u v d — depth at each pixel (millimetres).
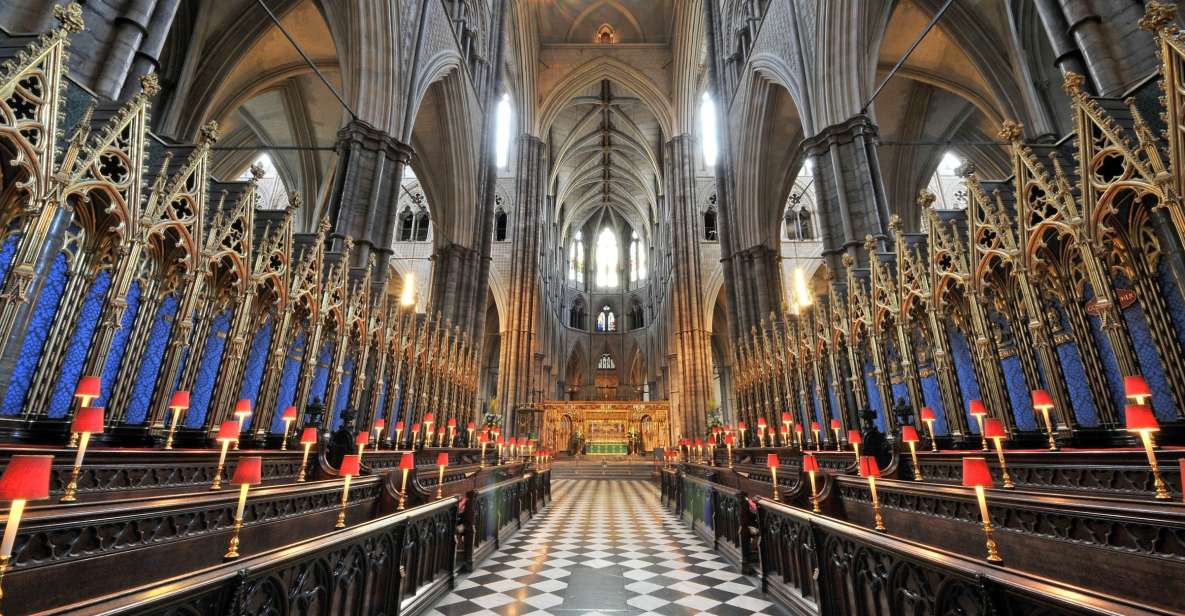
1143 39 6047
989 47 14781
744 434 16500
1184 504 2805
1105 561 2934
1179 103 4637
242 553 3811
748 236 18891
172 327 6223
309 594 2980
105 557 2711
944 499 4281
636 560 7570
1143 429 3502
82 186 4902
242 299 7219
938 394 8312
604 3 32031
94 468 3941
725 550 7707
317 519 4891
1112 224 5430
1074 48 6777
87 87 5680
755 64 17078
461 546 6719
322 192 20781
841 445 10242
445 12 16828
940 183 30531
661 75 32188
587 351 46375
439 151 19797
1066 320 6508
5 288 4281
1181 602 2502
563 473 27797
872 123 11711
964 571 2307
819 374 11375
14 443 4527
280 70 16578
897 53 16219
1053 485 4570
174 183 6113
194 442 6703
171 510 3148
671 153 31469
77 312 5172
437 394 14641
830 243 11836
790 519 4992
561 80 32625
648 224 45219
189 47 13297
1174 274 4660
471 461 15641
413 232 31797
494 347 40688
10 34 4949
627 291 48344
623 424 32469
